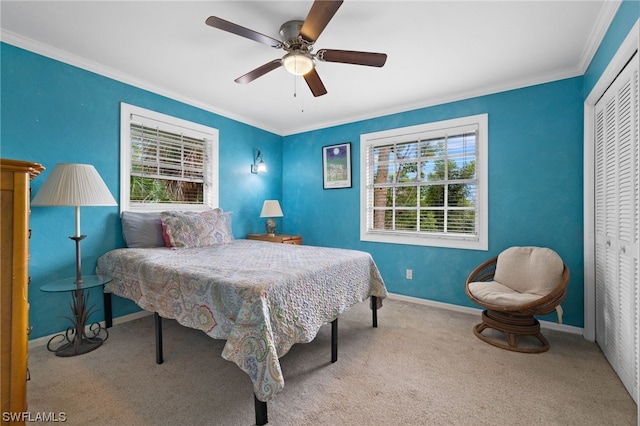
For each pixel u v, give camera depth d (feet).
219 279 5.20
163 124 9.98
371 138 12.28
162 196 10.24
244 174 13.09
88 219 8.23
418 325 8.71
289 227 14.90
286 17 6.13
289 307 5.19
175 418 4.68
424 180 11.07
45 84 7.36
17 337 3.67
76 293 7.11
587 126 7.89
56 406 4.94
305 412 4.82
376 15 5.99
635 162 5.28
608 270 6.64
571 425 4.55
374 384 5.63
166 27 6.51
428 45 7.13
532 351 6.89
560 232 8.55
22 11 5.94
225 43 7.14
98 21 6.28
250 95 10.45
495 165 9.54
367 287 8.16
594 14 5.92
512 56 7.63
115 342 7.48
